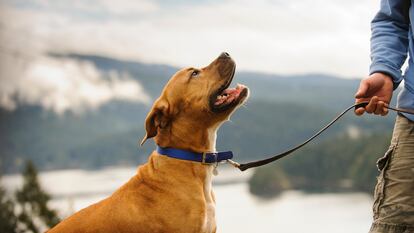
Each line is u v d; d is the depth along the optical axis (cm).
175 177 531
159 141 544
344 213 4694
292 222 4416
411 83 465
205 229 529
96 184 7362
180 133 539
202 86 547
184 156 536
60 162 16438
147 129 546
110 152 15025
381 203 468
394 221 458
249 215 4775
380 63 477
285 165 6638
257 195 5941
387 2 491
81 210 546
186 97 544
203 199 530
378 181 474
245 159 10931
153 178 535
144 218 523
